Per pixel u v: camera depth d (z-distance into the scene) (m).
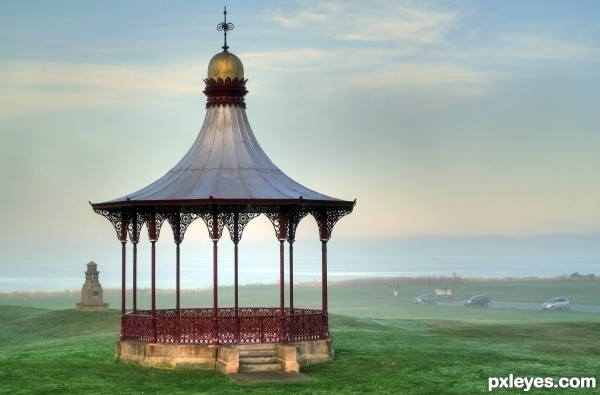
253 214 41.06
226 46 43.69
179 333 39.41
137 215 41.09
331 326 61.72
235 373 37.62
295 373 37.88
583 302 146.12
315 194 41.09
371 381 36.75
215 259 39.22
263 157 42.56
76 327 67.19
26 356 42.44
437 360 41.34
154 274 39.69
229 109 42.72
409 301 159.62
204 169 41.19
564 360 42.84
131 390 34.91
